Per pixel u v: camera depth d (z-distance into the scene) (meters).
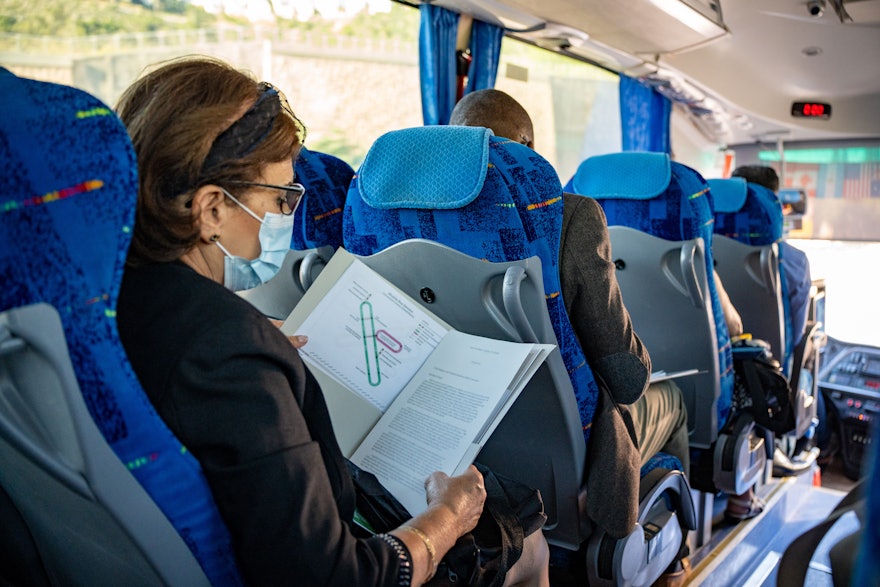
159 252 0.93
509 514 1.21
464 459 1.17
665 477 1.85
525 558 1.27
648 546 1.81
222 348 0.84
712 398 2.50
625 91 4.82
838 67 4.83
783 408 2.64
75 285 0.75
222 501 0.85
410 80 3.34
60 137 0.75
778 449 3.39
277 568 0.85
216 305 0.88
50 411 0.79
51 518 0.94
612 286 1.59
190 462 0.84
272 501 0.83
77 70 2.21
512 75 3.91
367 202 1.53
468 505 1.09
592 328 1.61
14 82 0.79
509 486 1.30
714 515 2.98
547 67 4.16
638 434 1.99
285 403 0.87
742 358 2.70
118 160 0.76
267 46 2.75
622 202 2.31
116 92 2.31
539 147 4.25
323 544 0.86
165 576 0.86
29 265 0.74
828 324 4.72
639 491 1.78
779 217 3.04
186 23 2.47
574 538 1.70
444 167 1.43
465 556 1.08
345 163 2.04
